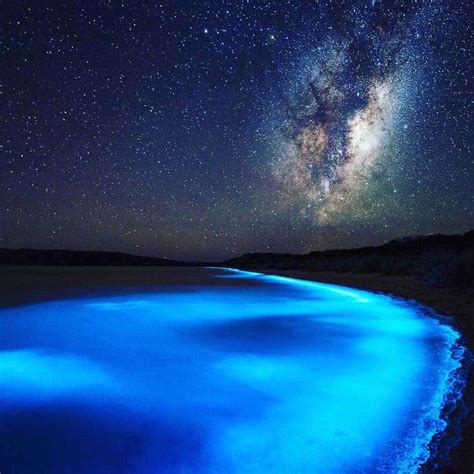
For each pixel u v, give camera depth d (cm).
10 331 748
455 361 489
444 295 1071
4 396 402
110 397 396
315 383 427
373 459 271
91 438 310
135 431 322
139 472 264
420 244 3731
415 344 584
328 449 286
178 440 306
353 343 608
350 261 2847
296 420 336
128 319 881
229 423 333
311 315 902
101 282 2216
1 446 299
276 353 559
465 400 363
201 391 410
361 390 402
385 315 859
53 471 264
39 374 475
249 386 423
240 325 792
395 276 1883
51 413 358
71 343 640
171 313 969
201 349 591
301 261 4388
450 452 275
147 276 2962
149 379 453
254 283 2036
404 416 336
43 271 4150
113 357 550
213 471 261
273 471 262
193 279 2484
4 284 2066
